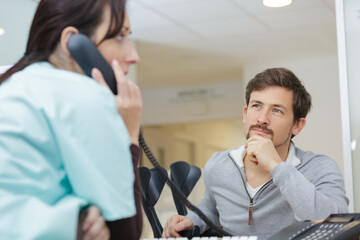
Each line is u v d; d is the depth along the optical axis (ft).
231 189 5.50
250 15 16.51
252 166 5.44
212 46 20.25
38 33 2.69
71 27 2.65
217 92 27.25
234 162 5.58
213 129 35.17
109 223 2.52
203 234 5.19
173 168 4.84
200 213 3.81
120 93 2.68
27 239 2.07
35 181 2.17
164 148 31.96
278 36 19.07
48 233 2.10
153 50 20.49
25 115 2.21
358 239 3.06
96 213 2.26
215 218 5.77
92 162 2.25
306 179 4.77
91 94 2.34
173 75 25.18
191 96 27.66
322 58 22.45
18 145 2.15
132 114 2.70
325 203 4.64
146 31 17.97
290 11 16.19
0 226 2.06
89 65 2.65
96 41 2.69
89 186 2.25
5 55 9.93
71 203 2.20
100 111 2.31
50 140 2.23
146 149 3.83
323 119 22.26
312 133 22.34
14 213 2.10
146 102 28.27
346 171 8.99
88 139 2.26
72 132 2.24
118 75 2.68
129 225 2.56
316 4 15.51
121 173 2.33
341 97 9.11
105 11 2.68
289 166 4.78
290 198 4.65
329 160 5.43
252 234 5.29
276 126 5.13
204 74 25.29
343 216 3.40
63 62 2.68
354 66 9.14
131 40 18.99
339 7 9.23
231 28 17.90
